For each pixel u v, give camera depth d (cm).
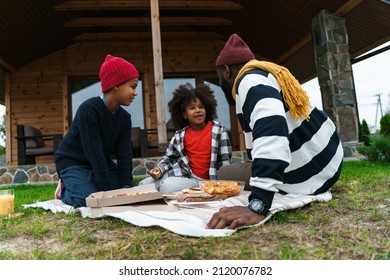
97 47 807
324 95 608
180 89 251
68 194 208
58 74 789
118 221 153
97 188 204
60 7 627
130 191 190
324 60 601
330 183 171
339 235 118
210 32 815
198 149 244
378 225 127
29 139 607
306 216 140
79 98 797
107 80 204
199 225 133
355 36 705
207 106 249
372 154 427
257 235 120
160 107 493
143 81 810
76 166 216
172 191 214
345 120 586
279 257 100
